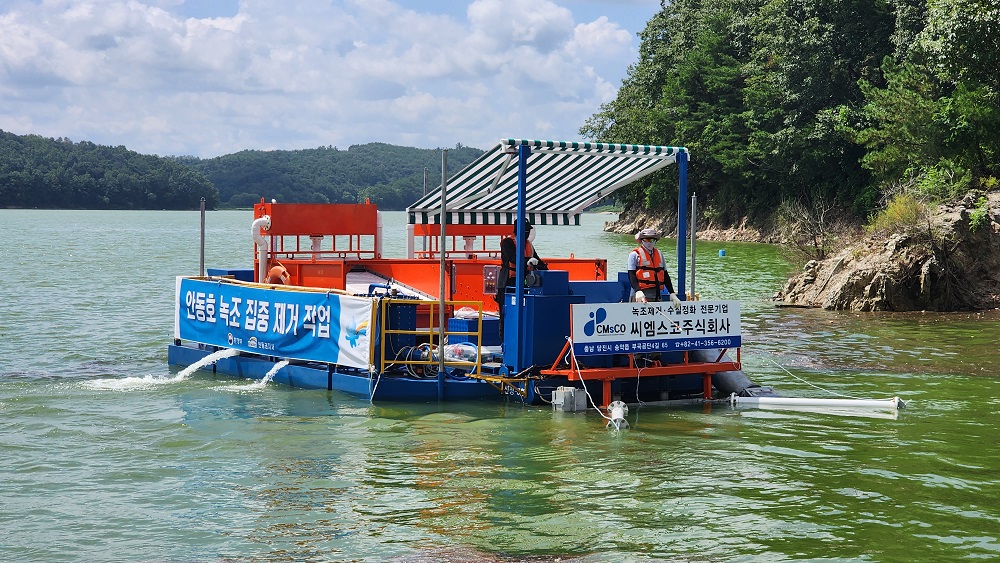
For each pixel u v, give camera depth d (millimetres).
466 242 18531
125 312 24797
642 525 8062
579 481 9352
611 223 113375
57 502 8695
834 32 66500
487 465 9930
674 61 93312
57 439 10992
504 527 8008
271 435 11195
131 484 9250
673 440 11055
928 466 9938
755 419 12266
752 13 85000
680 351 13547
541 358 12867
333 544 7613
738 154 77000
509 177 13719
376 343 13164
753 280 35125
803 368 16078
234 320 15188
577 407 12594
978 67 36781
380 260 16094
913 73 49531
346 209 16969
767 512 8414
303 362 14391
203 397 13383
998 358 17047
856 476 9555
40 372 15562
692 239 14078
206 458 10195
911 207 26688
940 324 21984
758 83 74750
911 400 13422
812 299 26703
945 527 8031
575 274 17031
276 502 8695
